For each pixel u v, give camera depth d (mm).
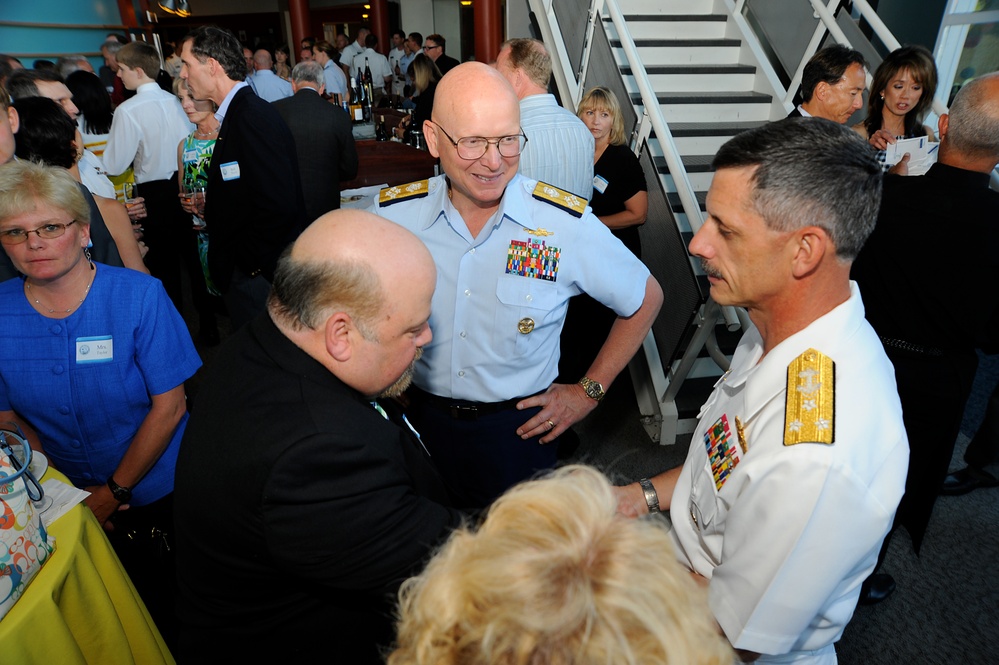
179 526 873
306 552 777
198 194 2641
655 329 2762
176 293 3721
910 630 1829
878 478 719
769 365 814
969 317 1500
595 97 2637
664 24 4148
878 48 4254
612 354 1589
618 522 478
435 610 447
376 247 828
